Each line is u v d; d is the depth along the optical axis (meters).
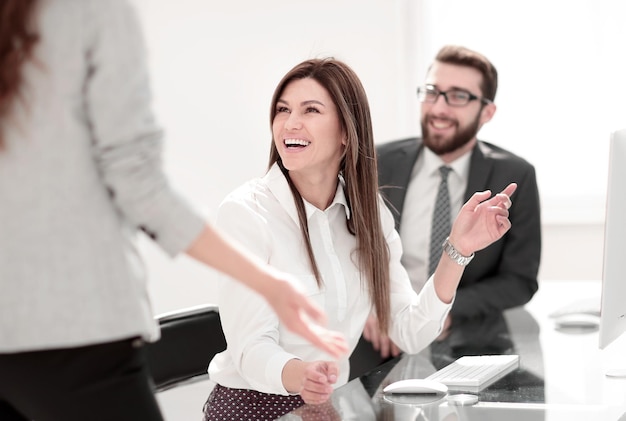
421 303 3.00
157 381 2.94
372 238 2.94
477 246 2.90
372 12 6.28
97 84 1.58
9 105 1.56
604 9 5.95
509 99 6.12
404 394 2.52
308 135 2.80
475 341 3.35
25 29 1.55
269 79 6.46
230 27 6.46
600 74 5.99
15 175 1.57
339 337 1.71
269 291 1.64
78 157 1.59
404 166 4.48
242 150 6.53
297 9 6.38
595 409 2.36
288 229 2.81
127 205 1.61
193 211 1.64
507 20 6.08
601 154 6.02
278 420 2.27
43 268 1.57
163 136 1.64
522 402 2.43
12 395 1.65
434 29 6.20
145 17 6.51
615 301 2.71
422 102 4.46
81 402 1.63
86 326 1.58
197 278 6.60
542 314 3.90
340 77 2.86
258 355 2.50
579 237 6.11
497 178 4.36
